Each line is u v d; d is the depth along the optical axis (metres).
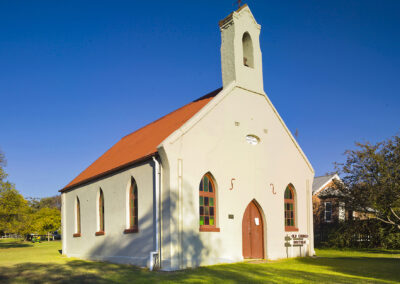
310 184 21.88
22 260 21.17
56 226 52.31
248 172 18.48
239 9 19.83
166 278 12.62
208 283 11.57
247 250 18.02
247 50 20.45
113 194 20.08
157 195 15.65
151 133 22.25
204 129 16.86
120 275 13.55
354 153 25.59
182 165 15.70
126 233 18.27
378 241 26.62
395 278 13.02
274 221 19.28
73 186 25.72
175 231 14.95
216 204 16.88
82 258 23.03
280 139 20.61
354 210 26.53
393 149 24.52
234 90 18.64
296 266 15.94
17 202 37.75
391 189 23.22
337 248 27.70
